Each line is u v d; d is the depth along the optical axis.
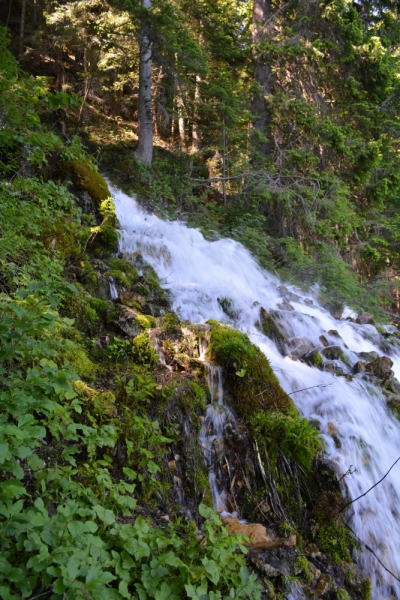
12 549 2.26
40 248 5.19
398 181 14.72
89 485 2.99
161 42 10.86
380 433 4.94
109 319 4.71
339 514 3.83
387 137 15.09
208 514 2.76
